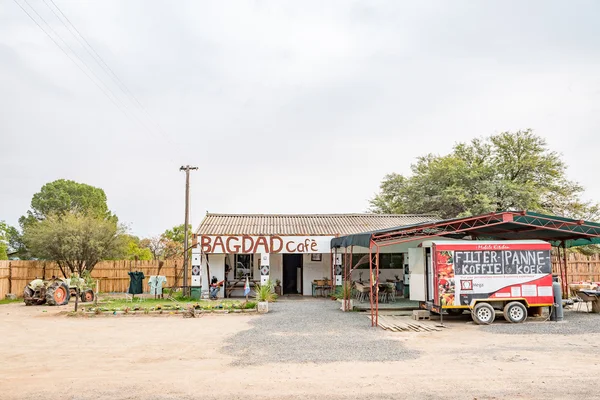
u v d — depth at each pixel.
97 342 12.02
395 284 24.42
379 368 8.94
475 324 14.79
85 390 7.47
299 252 24.83
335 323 15.32
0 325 15.38
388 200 42.50
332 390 7.41
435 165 34.38
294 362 9.53
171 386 7.70
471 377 8.16
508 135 34.88
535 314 15.98
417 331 13.59
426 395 7.09
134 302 22.55
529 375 8.27
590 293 17.62
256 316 17.38
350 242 18.72
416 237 16.25
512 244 15.33
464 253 15.12
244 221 28.27
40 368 9.08
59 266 28.25
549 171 33.41
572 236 19.34
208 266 25.00
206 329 14.23
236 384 7.81
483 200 29.83
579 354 10.11
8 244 47.75
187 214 25.98
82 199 50.69
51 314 18.53
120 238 29.59
